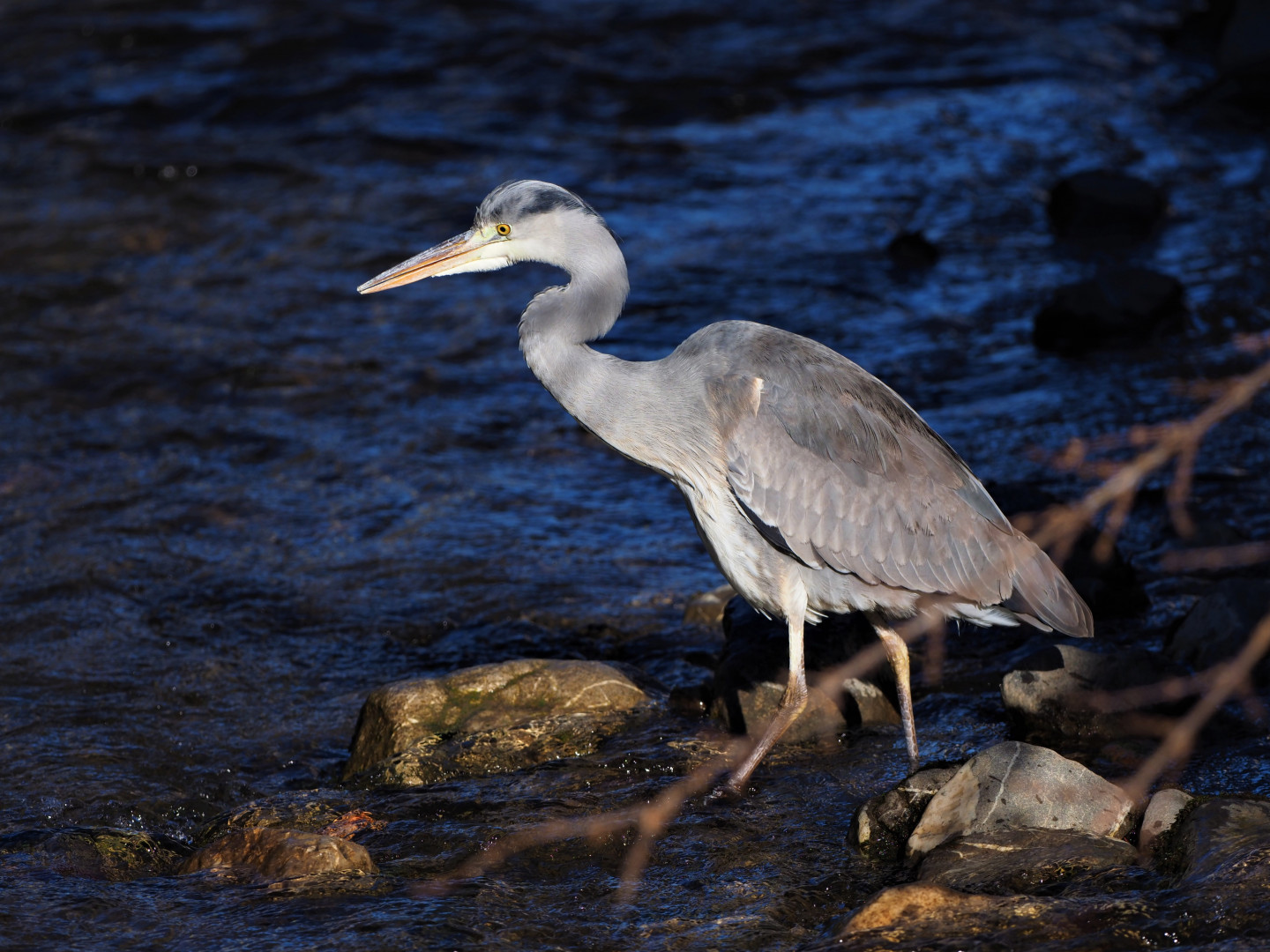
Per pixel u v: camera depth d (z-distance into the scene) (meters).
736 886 7.64
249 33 28.08
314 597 12.27
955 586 8.92
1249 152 23.11
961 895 7.04
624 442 9.22
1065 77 26.80
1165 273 17.78
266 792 9.46
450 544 13.23
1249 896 6.71
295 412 16.12
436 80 26.36
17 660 11.18
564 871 7.95
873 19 29.80
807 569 9.02
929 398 16.00
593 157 23.73
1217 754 8.84
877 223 21.34
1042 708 9.29
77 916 7.43
